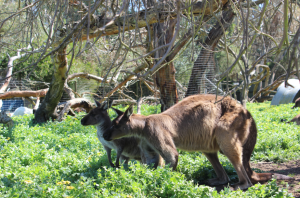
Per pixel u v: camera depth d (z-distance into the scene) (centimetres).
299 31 229
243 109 493
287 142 725
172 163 462
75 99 1200
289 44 258
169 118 486
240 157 470
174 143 484
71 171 486
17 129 833
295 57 226
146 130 471
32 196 365
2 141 692
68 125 952
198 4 609
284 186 470
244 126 479
